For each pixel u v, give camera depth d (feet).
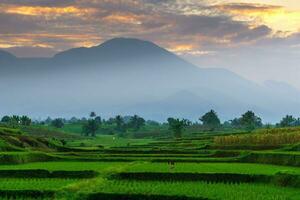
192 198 181.78
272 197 179.83
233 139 460.96
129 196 187.32
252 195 184.65
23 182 221.05
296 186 212.84
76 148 501.15
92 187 207.10
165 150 440.86
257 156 337.93
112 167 280.72
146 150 448.24
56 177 252.21
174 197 184.24
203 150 440.04
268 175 232.94
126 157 372.38
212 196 181.88
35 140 497.87
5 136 463.01
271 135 440.45
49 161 358.02
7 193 193.47
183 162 340.18
